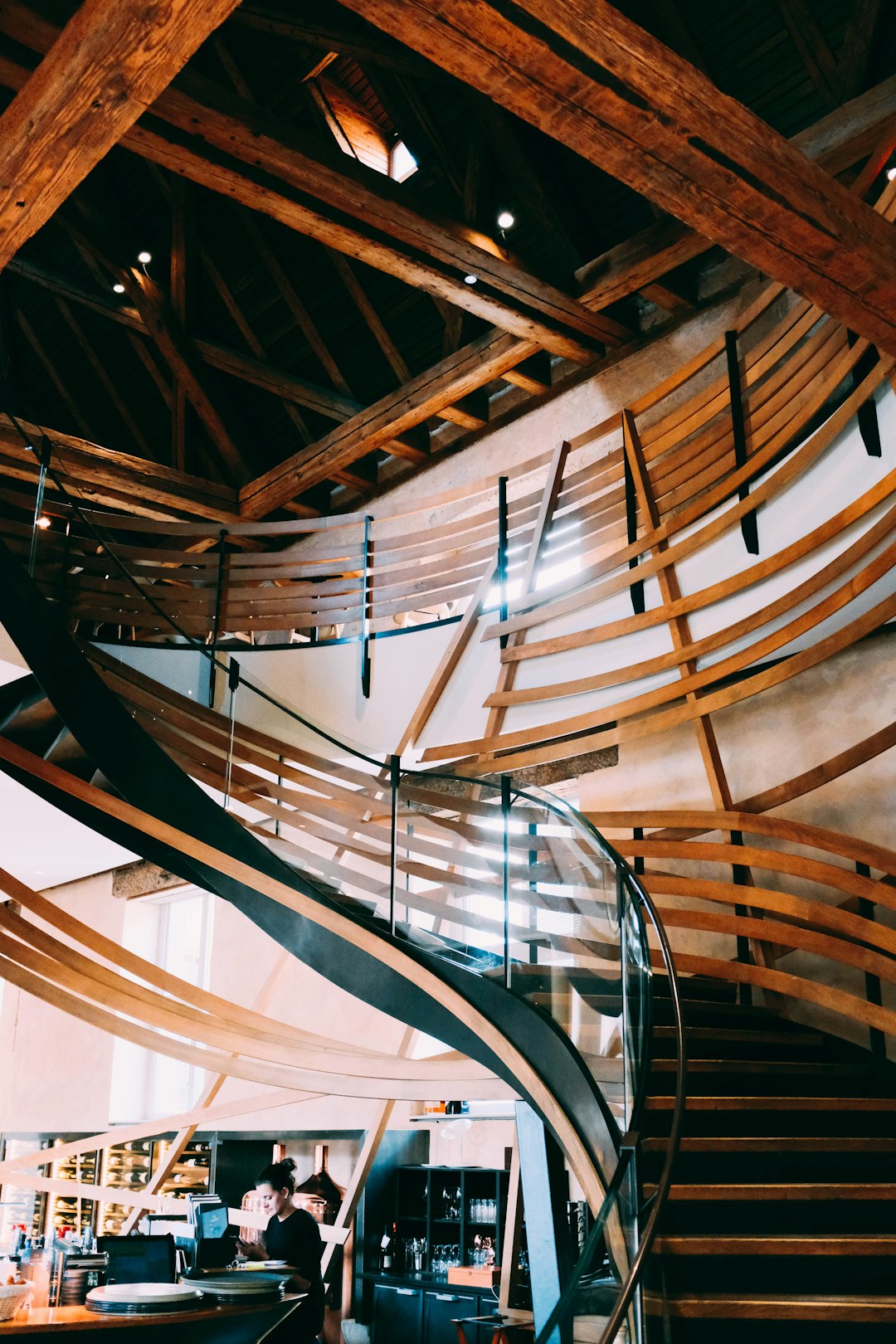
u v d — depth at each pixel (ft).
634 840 24.00
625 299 31.76
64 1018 47.29
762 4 25.23
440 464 36.88
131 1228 35.55
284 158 24.13
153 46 13.56
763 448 25.05
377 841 23.39
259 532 35.81
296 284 35.27
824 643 22.15
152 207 36.09
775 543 24.62
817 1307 12.22
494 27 12.83
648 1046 14.35
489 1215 27.71
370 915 22.06
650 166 14.75
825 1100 16.49
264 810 24.64
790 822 21.80
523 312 29.60
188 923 44.52
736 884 23.58
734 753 25.45
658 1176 14.43
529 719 28.58
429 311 33.83
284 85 31.60
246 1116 37.45
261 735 25.53
